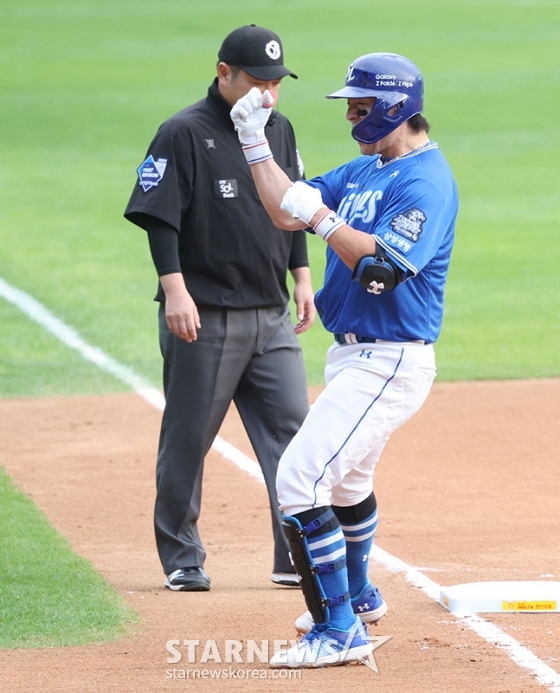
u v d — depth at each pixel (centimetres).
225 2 16888
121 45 13500
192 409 1925
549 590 1772
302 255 2067
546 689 1419
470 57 12500
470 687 1427
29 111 9888
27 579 1897
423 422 3158
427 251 1452
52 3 16912
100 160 8056
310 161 7712
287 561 1908
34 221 6269
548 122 9400
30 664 1531
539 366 3822
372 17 15438
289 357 1980
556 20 15000
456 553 2061
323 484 1505
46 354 3941
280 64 1883
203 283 1911
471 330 4319
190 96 10462
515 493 2477
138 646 1603
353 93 1512
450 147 8519
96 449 2866
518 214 6544
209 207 1884
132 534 2205
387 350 1511
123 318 4447
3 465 2709
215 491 2514
